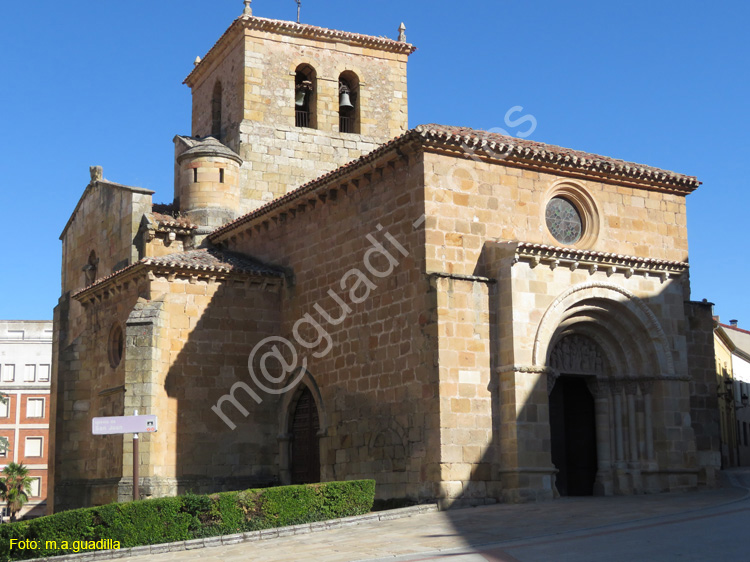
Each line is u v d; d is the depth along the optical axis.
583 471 29.22
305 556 18.67
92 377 35.28
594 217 29.33
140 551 20.78
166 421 30.09
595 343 28.80
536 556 16.91
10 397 85.88
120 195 37.47
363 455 27.92
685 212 31.33
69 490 35.53
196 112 45.38
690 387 30.88
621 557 16.28
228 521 21.98
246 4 40.84
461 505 24.83
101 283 33.81
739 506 22.59
